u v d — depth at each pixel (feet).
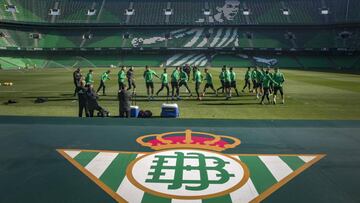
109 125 33.99
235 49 260.83
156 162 22.66
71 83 117.29
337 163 22.59
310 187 18.57
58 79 136.56
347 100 74.90
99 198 17.15
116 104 67.92
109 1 301.84
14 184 18.78
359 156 24.20
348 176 20.24
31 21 272.51
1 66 234.17
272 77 68.08
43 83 117.08
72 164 22.13
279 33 274.98
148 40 272.92
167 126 33.71
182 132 31.32
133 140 28.37
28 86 105.60
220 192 17.98
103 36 278.46
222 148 26.12
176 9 294.25
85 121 35.81
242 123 35.27
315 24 268.62
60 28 282.56
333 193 17.83
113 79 138.21
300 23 271.08
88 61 263.90
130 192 17.90
